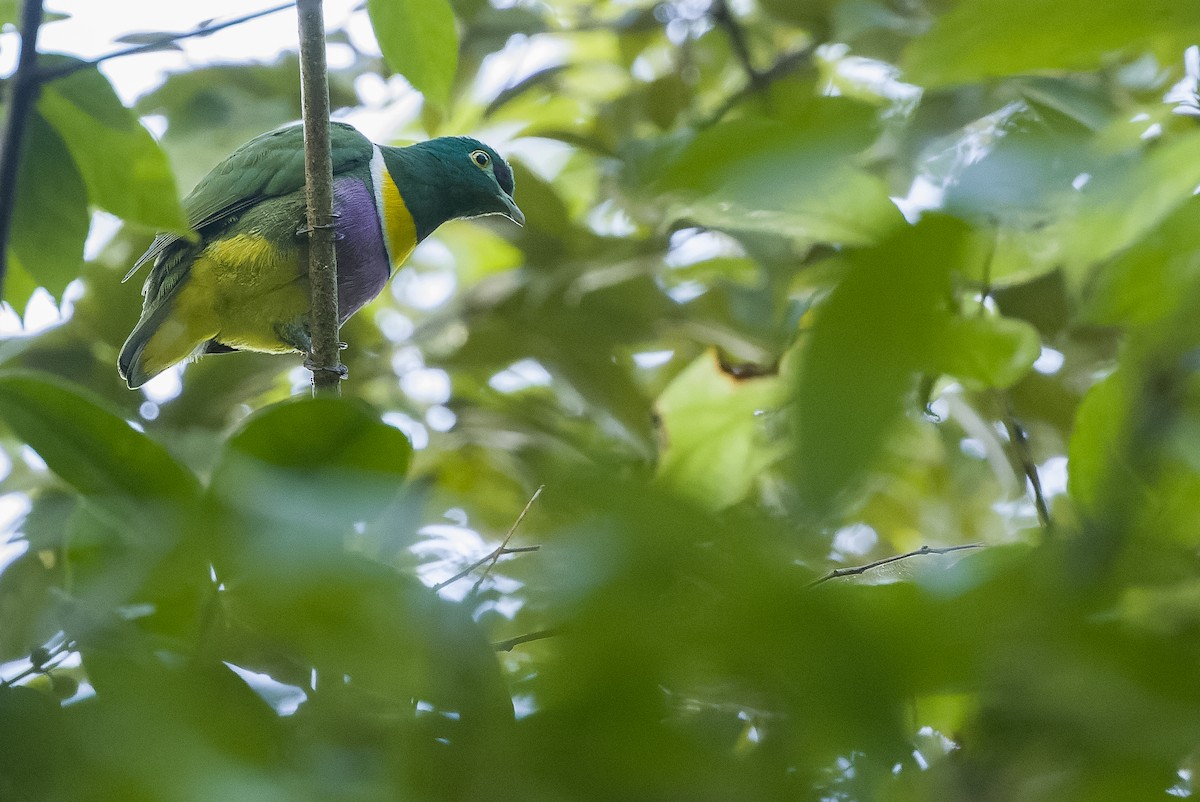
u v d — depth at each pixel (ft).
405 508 14.15
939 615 6.59
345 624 8.14
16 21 19.66
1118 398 7.98
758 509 6.79
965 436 39.99
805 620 6.39
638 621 6.41
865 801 6.83
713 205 7.16
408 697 8.20
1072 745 6.56
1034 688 6.53
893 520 40.09
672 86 47.62
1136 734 6.32
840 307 6.00
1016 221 8.57
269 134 42.57
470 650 8.20
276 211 40.34
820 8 44.47
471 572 11.51
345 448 8.71
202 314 40.78
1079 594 6.64
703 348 42.78
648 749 6.80
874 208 6.96
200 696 7.79
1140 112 10.85
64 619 8.45
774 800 6.82
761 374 20.76
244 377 46.39
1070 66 7.07
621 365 44.52
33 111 16.58
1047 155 7.80
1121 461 7.68
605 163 45.93
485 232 53.93
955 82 7.27
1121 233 8.07
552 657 6.77
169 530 8.29
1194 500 7.49
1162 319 7.77
